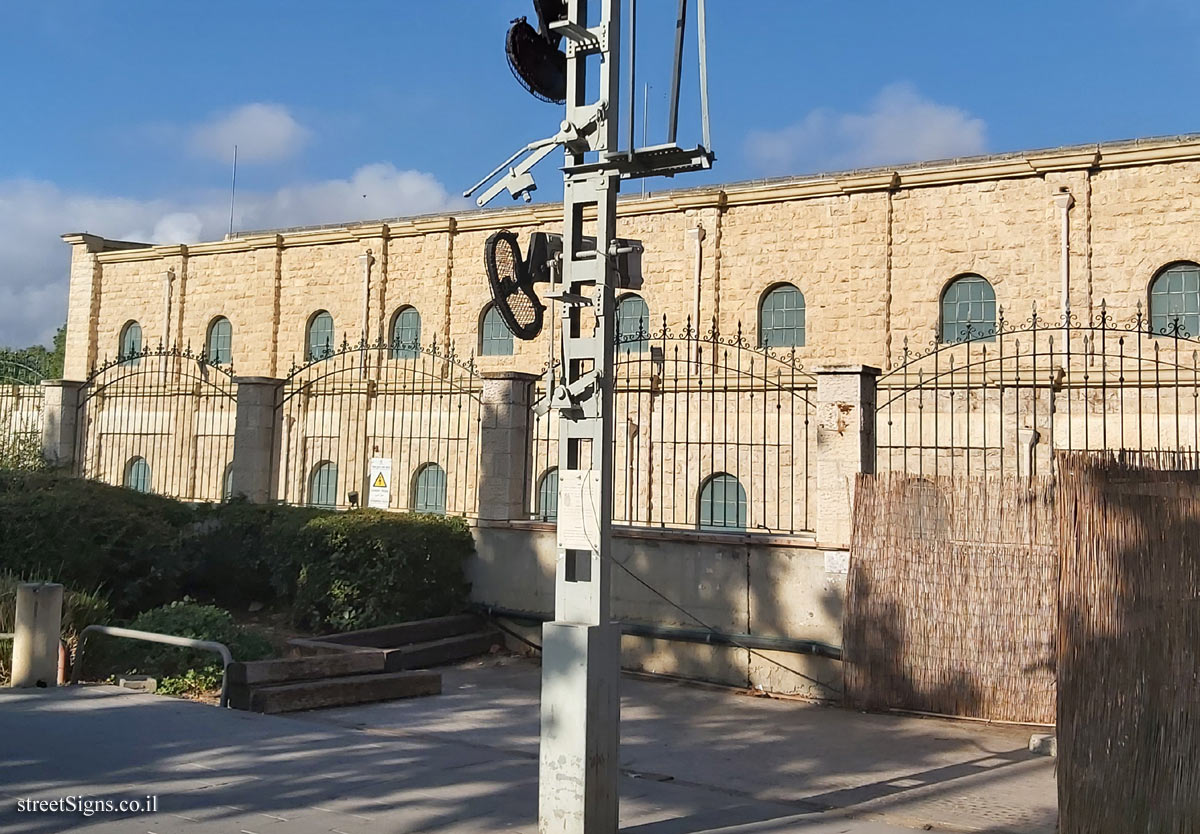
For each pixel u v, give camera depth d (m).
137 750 7.70
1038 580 10.31
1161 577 6.17
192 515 15.17
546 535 13.34
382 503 16.39
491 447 14.09
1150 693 6.04
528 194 6.57
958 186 23.67
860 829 6.52
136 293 35.72
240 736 8.30
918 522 10.91
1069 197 22.28
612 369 6.23
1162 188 21.58
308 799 6.60
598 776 5.83
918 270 23.98
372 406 29.69
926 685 10.66
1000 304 23.00
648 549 12.64
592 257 6.35
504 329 29.19
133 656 11.28
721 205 26.27
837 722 10.32
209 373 33.47
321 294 32.28
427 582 13.54
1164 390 20.72
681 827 6.39
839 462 11.50
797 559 11.64
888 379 23.39
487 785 7.07
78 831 5.78
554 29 6.29
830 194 25.05
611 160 6.22
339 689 10.09
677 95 6.28
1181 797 6.09
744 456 24.06
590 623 5.99
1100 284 21.98
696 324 26.33
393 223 30.91
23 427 20.28
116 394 19.12
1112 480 6.05
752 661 11.82
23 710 8.85
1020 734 9.88
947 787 7.88
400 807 6.47
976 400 22.25
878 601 10.96
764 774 8.19
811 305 25.08
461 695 10.98
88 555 13.39
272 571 14.42
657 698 11.31
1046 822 6.90
